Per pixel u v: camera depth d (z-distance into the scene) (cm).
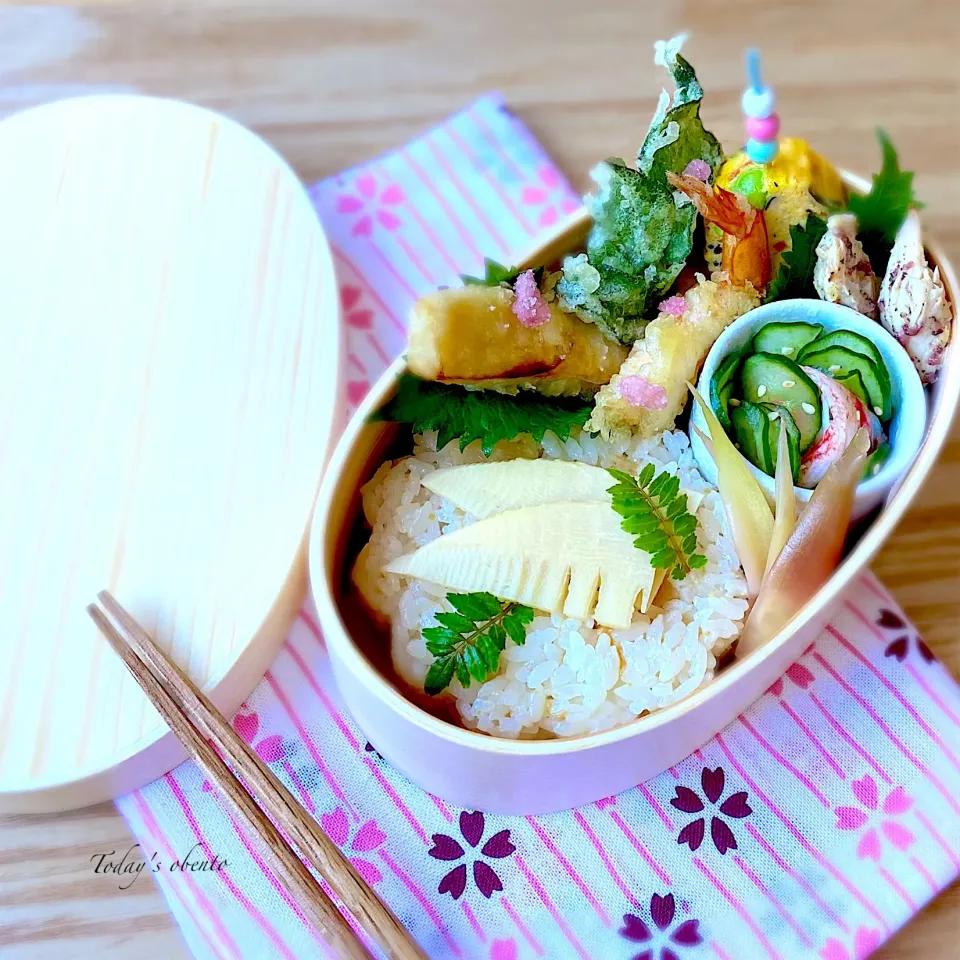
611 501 52
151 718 53
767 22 66
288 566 54
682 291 55
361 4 66
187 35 66
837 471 50
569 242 54
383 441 54
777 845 54
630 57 66
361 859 54
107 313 58
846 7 66
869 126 64
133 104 61
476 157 63
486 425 53
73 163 60
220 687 53
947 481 58
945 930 54
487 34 66
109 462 56
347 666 50
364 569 53
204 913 53
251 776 51
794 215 54
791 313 53
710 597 52
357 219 62
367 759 55
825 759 55
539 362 52
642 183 52
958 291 52
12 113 64
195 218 59
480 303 52
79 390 57
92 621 54
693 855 54
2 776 52
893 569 58
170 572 54
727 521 52
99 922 53
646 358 52
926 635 57
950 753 55
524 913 53
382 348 61
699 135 53
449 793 53
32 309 58
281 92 65
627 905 53
